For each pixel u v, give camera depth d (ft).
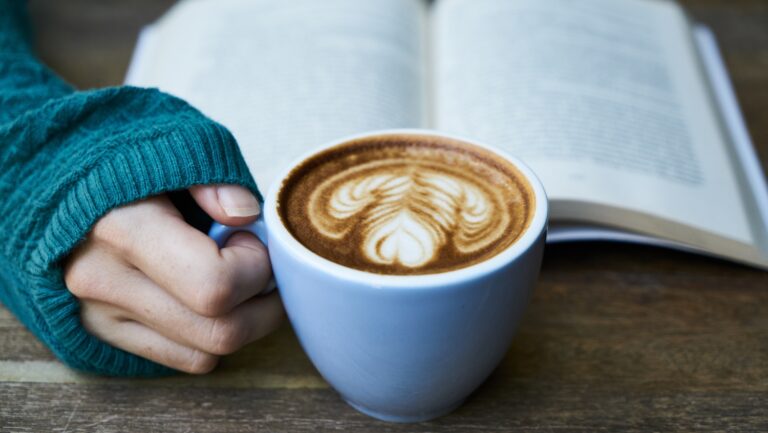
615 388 1.30
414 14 2.06
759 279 1.51
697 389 1.29
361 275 1.08
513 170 1.25
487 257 1.14
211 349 1.22
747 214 1.54
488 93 1.74
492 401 1.28
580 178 1.53
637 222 1.51
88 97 1.32
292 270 1.13
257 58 1.84
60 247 1.20
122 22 2.37
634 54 1.90
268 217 1.18
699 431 1.23
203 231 1.30
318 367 1.24
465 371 1.17
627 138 1.65
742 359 1.35
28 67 1.57
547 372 1.32
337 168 1.28
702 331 1.40
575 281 1.50
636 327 1.41
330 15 1.98
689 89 1.82
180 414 1.25
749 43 2.27
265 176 1.53
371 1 2.03
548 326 1.41
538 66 1.81
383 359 1.14
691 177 1.59
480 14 1.99
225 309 1.18
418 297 1.08
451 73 1.83
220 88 1.76
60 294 1.23
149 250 1.18
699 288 1.49
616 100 1.74
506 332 1.18
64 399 1.27
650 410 1.26
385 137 1.31
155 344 1.25
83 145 1.27
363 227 1.19
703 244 1.51
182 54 1.88
